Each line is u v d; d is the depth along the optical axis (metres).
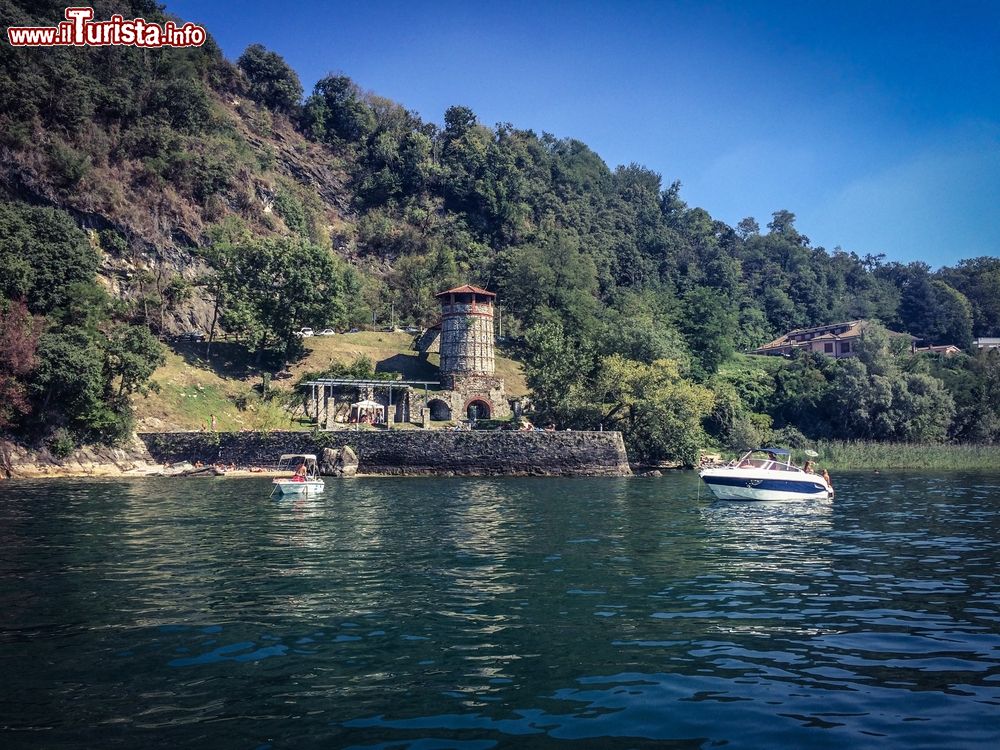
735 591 16.03
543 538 24.27
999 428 91.62
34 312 65.69
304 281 82.88
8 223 67.12
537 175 170.88
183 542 23.23
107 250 87.88
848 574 18.03
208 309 93.88
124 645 11.82
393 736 8.26
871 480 53.69
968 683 10.11
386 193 152.12
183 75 116.31
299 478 43.00
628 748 7.96
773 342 154.12
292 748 7.89
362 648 11.72
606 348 83.50
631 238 172.12
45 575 17.70
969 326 159.25
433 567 18.89
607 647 11.83
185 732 8.34
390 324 111.12
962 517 30.47
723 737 8.26
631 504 36.00
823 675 10.46
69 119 91.62
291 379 81.62
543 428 71.06
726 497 37.91
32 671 10.50
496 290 123.88
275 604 14.73
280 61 162.25
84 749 7.84
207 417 70.56
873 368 98.50
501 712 9.02
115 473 59.47
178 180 99.62
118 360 62.53
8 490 44.62
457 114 175.88
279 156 146.38
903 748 7.95
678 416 68.56
